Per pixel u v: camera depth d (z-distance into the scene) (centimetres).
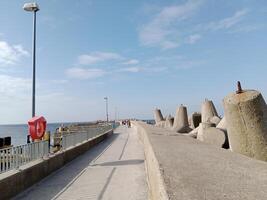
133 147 1980
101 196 809
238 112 929
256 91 951
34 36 1669
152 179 580
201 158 627
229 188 394
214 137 1403
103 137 2794
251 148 920
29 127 1148
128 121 7138
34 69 1655
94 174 1105
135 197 783
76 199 795
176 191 371
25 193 873
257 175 477
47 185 962
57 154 1233
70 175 1106
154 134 1333
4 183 792
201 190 379
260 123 916
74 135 1630
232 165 558
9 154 884
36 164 1001
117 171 1140
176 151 722
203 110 2622
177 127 2702
